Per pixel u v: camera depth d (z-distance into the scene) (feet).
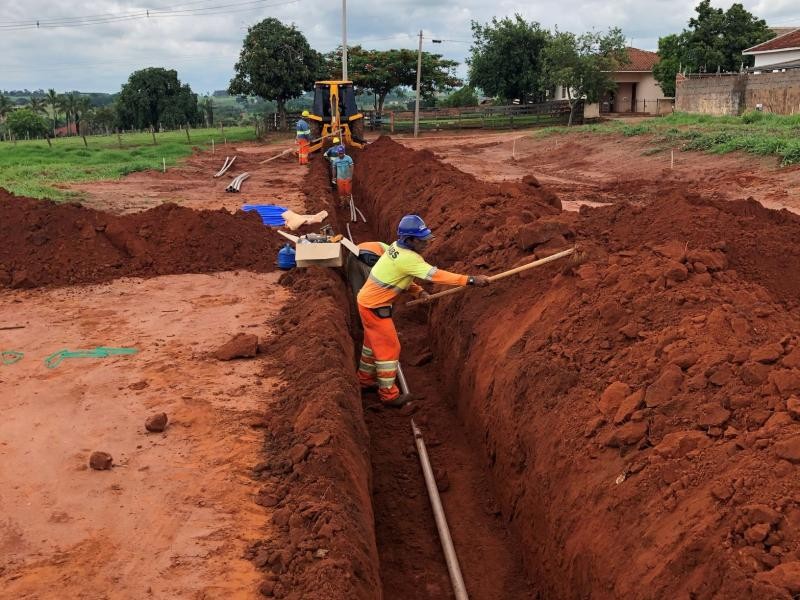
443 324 28.89
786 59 135.33
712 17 154.10
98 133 231.09
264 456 17.52
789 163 60.85
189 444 18.10
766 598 10.30
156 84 204.95
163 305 29.25
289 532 14.37
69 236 34.30
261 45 149.69
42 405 20.30
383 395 25.39
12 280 32.14
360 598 12.92
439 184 42.78
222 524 14.83
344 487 16.11
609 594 13.53
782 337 16.12
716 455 13.61
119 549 14.11
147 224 35.73
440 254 32.32
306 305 27.14
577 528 15.51
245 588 12.95
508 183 38.86
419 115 159.94
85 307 29.09
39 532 14.67
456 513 20.43
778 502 11.65
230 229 36.19
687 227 23.73
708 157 70.74
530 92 167.94
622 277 20.89
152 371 22.58
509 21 163.22
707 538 11.94
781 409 13.83
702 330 17.17
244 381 21.77
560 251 24.72
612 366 18.22
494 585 17.80
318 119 83.92
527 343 21.47
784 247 23.06
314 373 20.98
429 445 23.81
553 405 18.63
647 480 14.26
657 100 166.50
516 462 19.31
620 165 77.66
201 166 85.51
